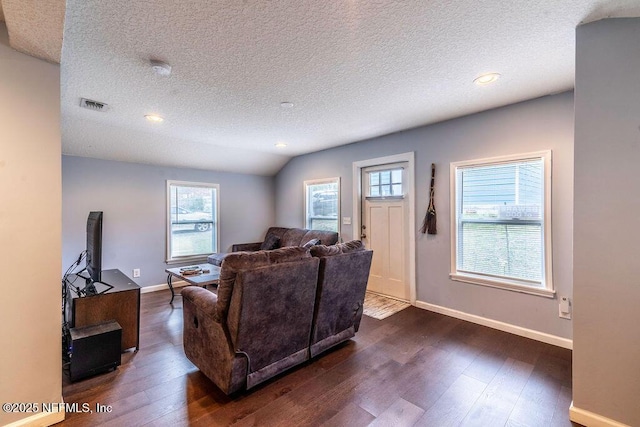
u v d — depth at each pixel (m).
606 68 1.63
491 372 2.27
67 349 2.44
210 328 2.03
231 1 1.43
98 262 2.62
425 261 3.69
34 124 1.68
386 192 4.26
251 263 1.88
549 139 2.72
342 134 4.05
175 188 4.98
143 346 2.73
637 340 1.57
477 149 3.20
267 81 2.37
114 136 3.79
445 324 3.21
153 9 1.49
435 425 1.73
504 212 3.06
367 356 2.52
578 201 1.72
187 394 2.01
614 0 1.47
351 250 2.54
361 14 1.56
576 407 1.75
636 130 1.56
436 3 1.48
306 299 2.21
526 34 1.77
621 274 1.61
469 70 2.22
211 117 3.27
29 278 1.68
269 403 1.91
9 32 1.46
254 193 5.98
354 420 1.76
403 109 3.06
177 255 4.99
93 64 2.07
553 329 2.73
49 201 1.74
